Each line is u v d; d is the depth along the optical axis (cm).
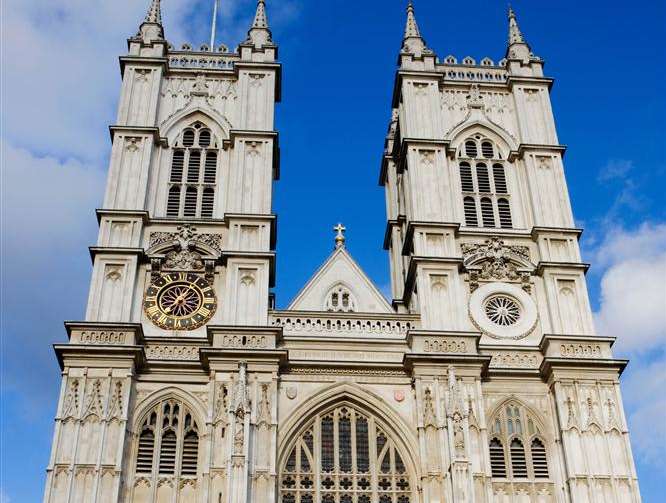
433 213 6153
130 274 5691
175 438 5172
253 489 4906
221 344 5403
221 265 5847
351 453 5231
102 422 5053
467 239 6097
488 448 5159
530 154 6475
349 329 5659
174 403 5281
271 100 6644
